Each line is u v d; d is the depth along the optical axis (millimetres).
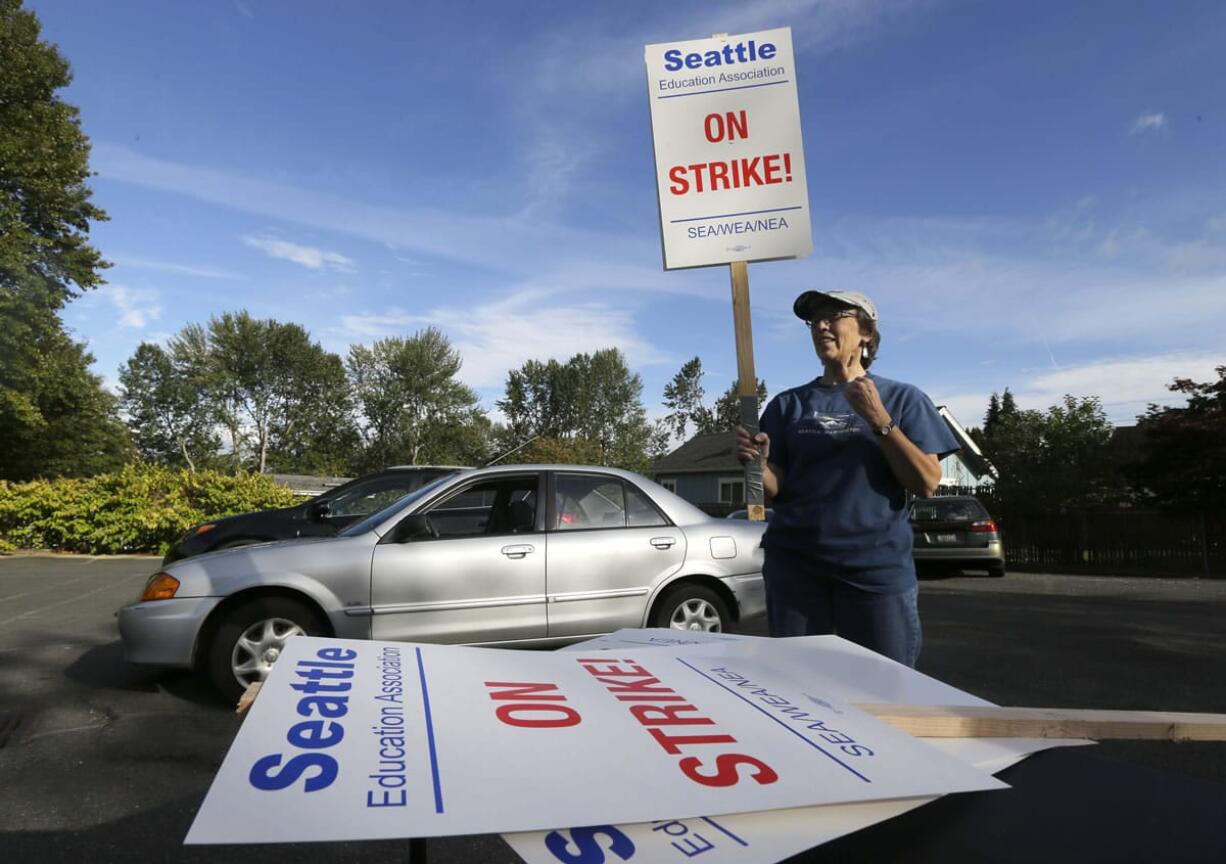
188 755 3871
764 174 2369
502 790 641
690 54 2406
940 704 992
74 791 3412
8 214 22109
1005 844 699
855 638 2297
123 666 5660
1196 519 15922
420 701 778
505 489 5469
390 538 5086
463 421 65562
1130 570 16016
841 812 699
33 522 14703
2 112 22672
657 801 656
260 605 4793
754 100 2377
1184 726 965
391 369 65188
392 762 652
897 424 2291
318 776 617
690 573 5531
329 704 736
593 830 634
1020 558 18000
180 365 64000
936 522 14047
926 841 707
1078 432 20406
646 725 792
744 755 748
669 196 2393
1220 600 10391
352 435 67250
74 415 31125
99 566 12625
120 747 3979
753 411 2357
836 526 2273
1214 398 15969
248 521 8406
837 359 2406
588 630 5293
